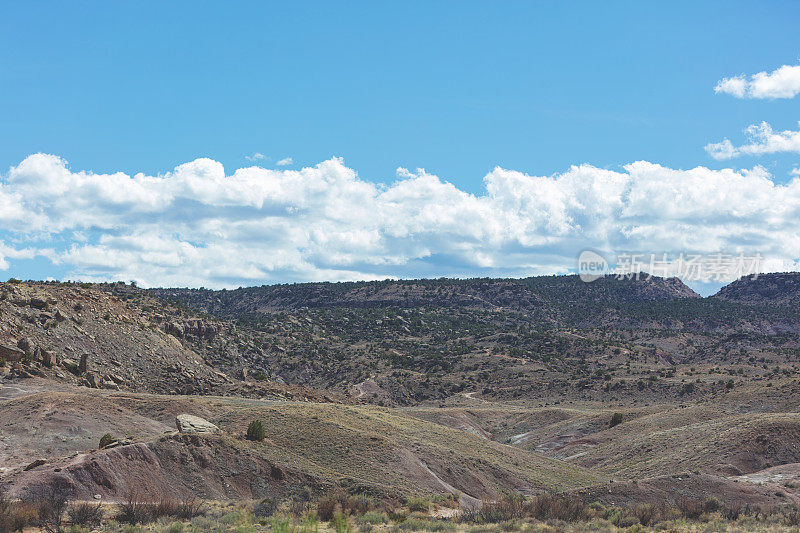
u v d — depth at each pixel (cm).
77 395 6675
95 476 4331
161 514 3603
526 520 3622
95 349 10831
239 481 4991
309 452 5891
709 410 11075
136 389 10275
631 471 8275
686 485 5009
